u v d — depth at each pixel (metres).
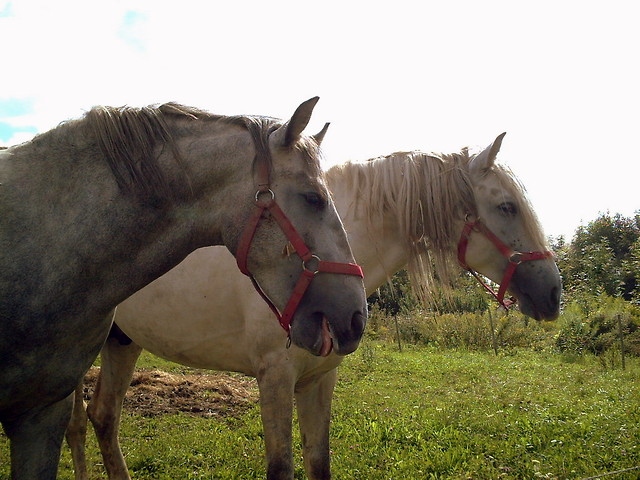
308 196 1.81
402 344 13.26
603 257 16.64
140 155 1.82
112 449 3.65
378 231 3.03
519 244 3.02
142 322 3.25
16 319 1.68
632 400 6.14
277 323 2.63
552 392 6.84
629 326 11.89
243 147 1.85
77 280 1.77
